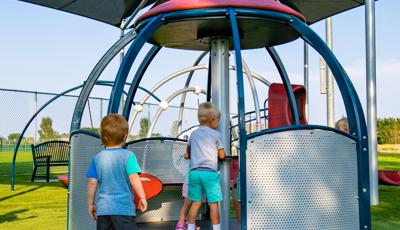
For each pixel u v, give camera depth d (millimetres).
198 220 5352
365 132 3775
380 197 8023
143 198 3062
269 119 5820
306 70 11797
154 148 5512
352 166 3670
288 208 3420
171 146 5613
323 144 3572
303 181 3473
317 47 4113
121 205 3018
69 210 4477
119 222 2980
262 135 3400
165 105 9102
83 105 4664
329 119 12133
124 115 5070
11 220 5797
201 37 4523
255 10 3844
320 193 3520
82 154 4188
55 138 14539
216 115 4195
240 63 3480
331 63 3994
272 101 5836
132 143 5309
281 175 3420
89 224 3957
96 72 4727
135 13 8281
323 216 3514
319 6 8508
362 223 3633
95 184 3125
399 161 19297
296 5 8359
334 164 3598
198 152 4059
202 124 4207
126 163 3104
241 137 3355
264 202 3365
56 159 12156
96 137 3938
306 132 3521
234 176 5637
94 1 8312
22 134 9852
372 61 7387
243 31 4359
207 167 3998
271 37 4633
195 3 3871
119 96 3799
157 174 5480
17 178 12750
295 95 6059
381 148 37719
